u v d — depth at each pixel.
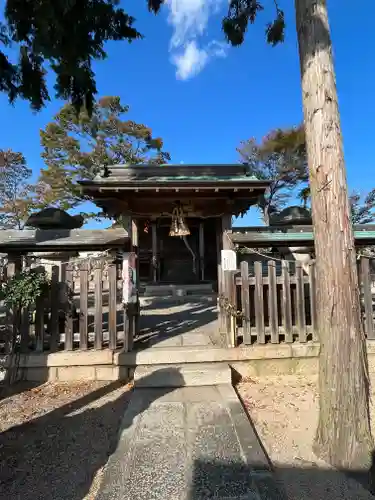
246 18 4.52
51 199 21.27
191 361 4.32
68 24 3.69
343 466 2.40
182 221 4.99
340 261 2.58
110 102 20.61
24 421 3.26
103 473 2.41
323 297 2.65
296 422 3.17
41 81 4.30
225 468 2.33
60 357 4.28
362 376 2.53
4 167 24.92
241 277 4.57
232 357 4.38
